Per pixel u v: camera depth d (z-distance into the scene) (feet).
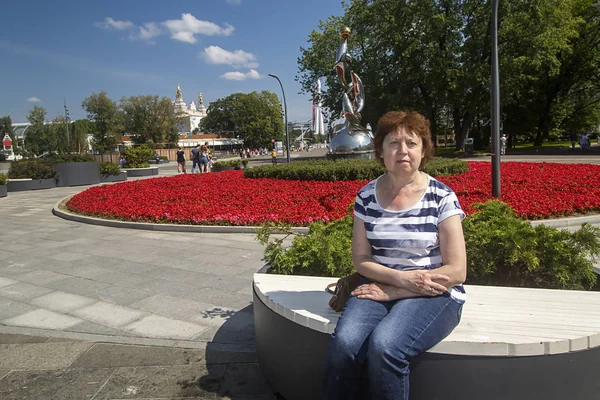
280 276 11.05
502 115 115.24
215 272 19.61
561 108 132.46
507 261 11.35
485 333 7.21
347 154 54.13
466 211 25.84
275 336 9.16
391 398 6.64
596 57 122.21
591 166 47.78
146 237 27.35
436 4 113.19
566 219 25.76
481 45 109.29
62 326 14.11
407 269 7.77
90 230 30.48
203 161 84.48
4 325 14.29
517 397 6.93
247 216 28.71
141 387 10.37
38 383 10.68
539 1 99.86
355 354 6.92
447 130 197.77
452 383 6.99
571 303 8.65
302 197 34.04
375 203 8.07
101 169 76.48
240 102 314.14
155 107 265.75
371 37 122.21
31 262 22.35
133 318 14.65
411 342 6.78
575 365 7.00
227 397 9.86
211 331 13.50
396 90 122.21
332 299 8.57
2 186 56.65
